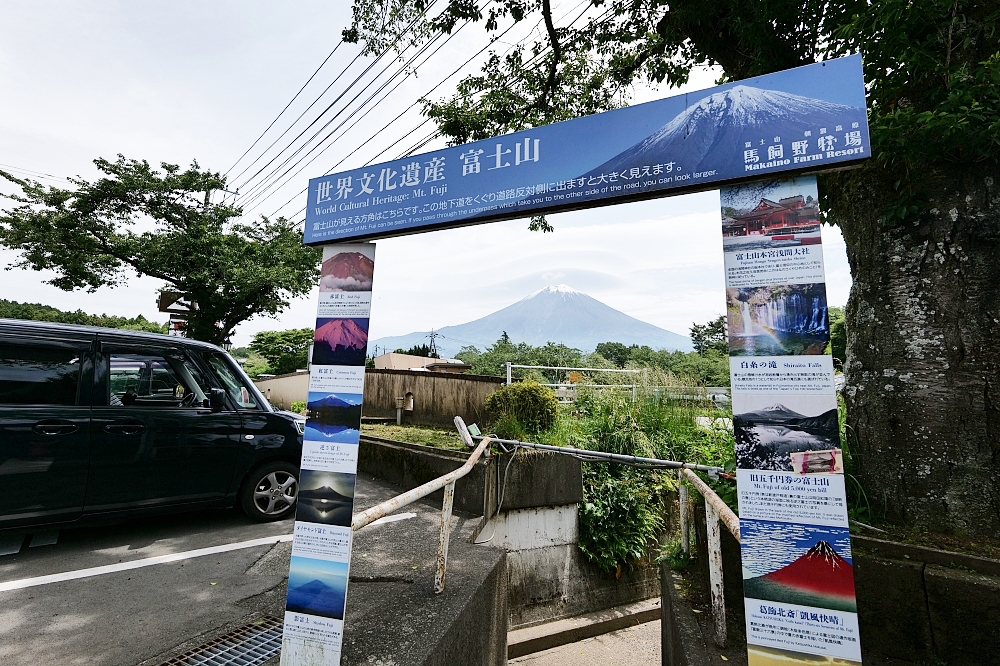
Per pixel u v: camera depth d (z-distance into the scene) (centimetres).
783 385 204
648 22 628
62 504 366
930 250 285
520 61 750
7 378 359
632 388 757
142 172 1877
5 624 273
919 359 281
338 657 234
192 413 433
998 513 254
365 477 668
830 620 189
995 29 277
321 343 278
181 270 1898
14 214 1783
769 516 201
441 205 264
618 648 543
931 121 250
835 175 343
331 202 293
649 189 225
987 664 214
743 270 214
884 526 275
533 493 562
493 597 364
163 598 311
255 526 457
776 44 369
